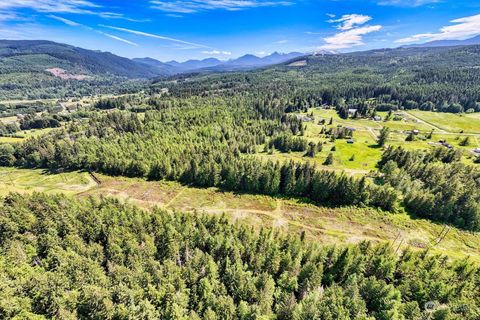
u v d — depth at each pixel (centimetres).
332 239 7338
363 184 8644
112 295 4403
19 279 4803
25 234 6462
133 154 12700
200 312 4475
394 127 18338
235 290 4912
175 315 4072
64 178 12169
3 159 14188
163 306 4372
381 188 8625
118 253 5781
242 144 14162
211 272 5103
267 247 5828
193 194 10169
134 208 7475
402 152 11481
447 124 18838
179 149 12988
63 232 6462
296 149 14188
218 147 13175
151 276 4938
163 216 7044
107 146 13375
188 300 4594
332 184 8981
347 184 8781
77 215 6900
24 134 18825
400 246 6994
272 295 4862
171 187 10800
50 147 13788
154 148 13075
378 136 15425
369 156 12938
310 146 13362
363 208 8594
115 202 7819
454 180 8831
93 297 4253
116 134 15700
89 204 7506
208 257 5406
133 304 4166
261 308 4419
